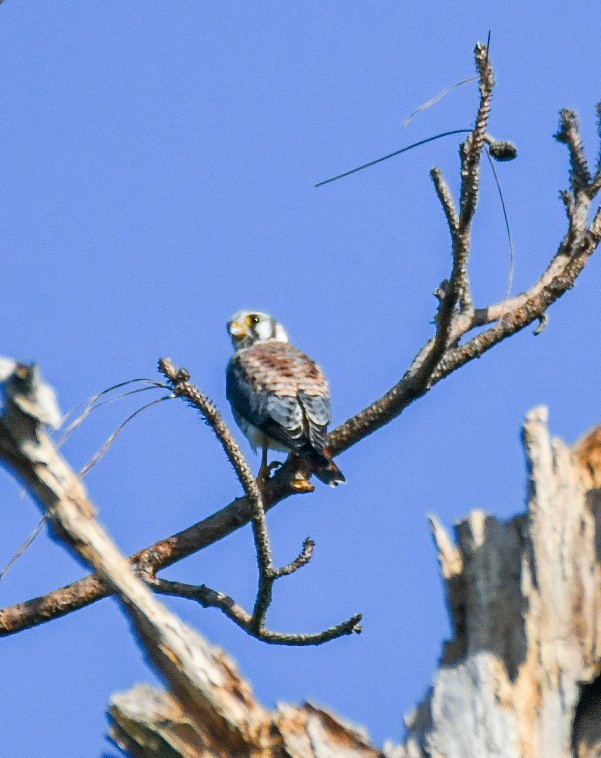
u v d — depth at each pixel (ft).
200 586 39.86
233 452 35.24
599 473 32.99
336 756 28.81
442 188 38.40
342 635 37.73
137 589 24.75
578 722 30.71
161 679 27.04
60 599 40.27
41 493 23.07
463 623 31.86
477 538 32.48
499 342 43.34
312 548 37.27
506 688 30.19
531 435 32.99
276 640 38.17
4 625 40.65
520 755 29.25
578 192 44.37
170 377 33.55
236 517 42.60
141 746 28.73
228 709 27.78
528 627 30.73
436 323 42.50
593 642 30.68
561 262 44.29
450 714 29.81
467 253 38.42
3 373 21.02
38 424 21.74
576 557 31.42
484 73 35.76
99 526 23.94
